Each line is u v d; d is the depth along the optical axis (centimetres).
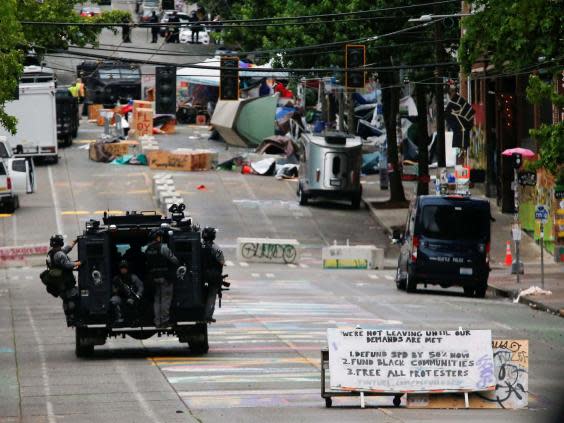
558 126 8919
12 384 5412
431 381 4716
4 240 13750
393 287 10788
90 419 4512
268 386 5234
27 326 7912
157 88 10769
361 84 10888
